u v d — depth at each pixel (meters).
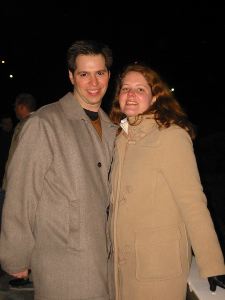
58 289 1.85
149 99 1.97
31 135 1.84
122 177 1.89
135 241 1.81
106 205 1.98
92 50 1.98
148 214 1.80
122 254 1.88
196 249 1.70
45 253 1.86
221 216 5.67
